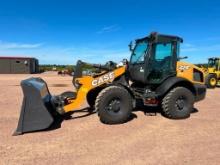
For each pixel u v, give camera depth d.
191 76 8.65
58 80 27.61
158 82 8.15
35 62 56.50
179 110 8.00
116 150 5.36
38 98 6.51
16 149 5.39
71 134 6.39
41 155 5.09
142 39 8.41
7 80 26.75
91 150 5.36
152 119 7.94
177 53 8.47
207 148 5.52
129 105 7.38
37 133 6.45
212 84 18.72
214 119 8.06
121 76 8.00
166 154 5.17
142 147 5.54
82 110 8.98
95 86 7.52
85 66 8.04
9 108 9.70
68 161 4.82
